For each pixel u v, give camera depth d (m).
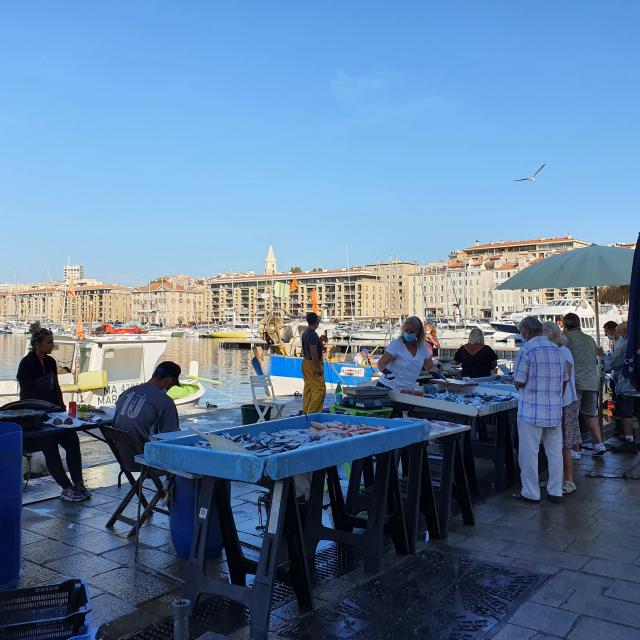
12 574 4.55
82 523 6.14
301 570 4.20
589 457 9.10
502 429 7.34
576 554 5.22
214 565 5.10
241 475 3.88
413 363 7.52
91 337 17.14
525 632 3.89
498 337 60.69
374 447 4.62
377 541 4.86
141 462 5.12
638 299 6.17
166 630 4.00
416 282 165.38
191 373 21.11
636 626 3.97
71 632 3.10
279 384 20.97
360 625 4.01
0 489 4.45
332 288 180.00
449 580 4.69
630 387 9.51
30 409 6.59
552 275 9.25
